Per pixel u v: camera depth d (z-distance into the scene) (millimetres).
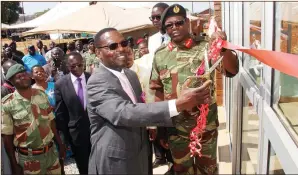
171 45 2115
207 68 1385
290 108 1341
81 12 8523
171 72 2072
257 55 1131
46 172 2980
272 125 1484
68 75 3303
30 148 2775
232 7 3408
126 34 10391
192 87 1445
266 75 1680
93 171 1894
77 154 3369
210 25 2133
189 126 1979
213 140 2109
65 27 7973
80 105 3223
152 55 3000
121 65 1815
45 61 8188
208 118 2023
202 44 2043
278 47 1492
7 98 2699
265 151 1753
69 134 3301
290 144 1227
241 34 2701
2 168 2803
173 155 2180
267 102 1677
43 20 12055
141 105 1510
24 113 2701
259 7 1872
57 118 3281
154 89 2279
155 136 2500
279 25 1471
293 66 987
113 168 1806
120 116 1548
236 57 1875
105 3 8633
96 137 1841
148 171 2074
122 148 1796
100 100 1706
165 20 2037
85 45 10531
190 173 2211
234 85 3072
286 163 1250
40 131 2789
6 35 20812
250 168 2572
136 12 9016
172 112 1392
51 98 3812
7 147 2729
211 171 2174
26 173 2824
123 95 1781
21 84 2660
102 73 1794
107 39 1787
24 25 13875
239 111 2920
